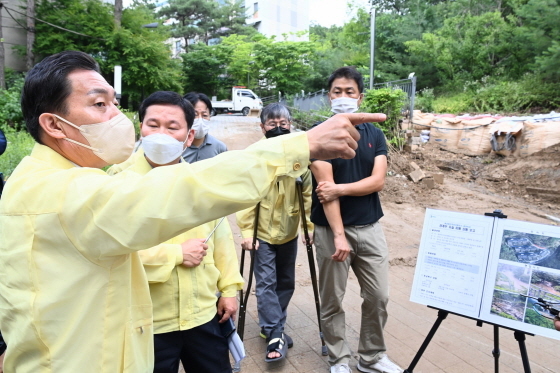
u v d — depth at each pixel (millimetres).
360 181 2619
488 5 22203
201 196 968
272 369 2914
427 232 2324
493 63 20469
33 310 1056
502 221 2125
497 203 7809
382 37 26625
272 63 32656
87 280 1082
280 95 30906
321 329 3000
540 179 8531
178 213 967
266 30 46875
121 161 1273
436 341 3326
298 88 32469
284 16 48500
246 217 3189
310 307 3895
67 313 1076
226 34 41656
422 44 21875
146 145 1864
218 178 980
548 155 9094
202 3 39281
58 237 1054
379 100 10289
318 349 3174
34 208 1062
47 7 18000
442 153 11031
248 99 30266
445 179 9469
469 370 2938
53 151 1197
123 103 20578
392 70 25047
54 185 1066
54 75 1134
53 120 1164
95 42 18047
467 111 16734
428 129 11938
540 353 3184
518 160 9648
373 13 13953
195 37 41438
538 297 1958
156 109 1927
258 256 3143
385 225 6543
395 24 26438
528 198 8125
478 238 2170
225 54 35438
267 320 2975
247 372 2881
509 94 15961
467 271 2164
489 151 10648
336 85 2752
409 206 7613
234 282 2152
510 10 21953
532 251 2016
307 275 4652
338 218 2576
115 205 977
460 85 20188
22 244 1067
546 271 1962
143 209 966
